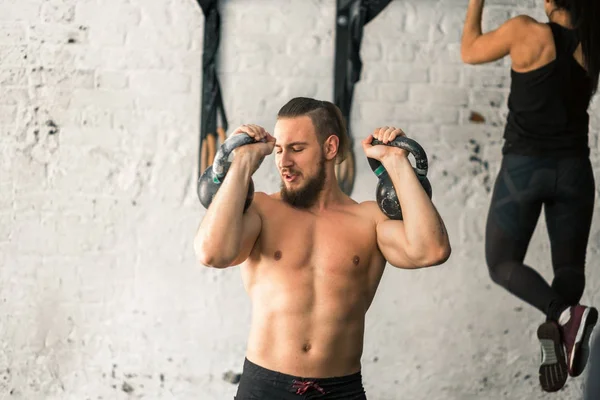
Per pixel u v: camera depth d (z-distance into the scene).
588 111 3.72
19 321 3.53
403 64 3.67
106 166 3.57
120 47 3.58
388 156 2.16
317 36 3.64
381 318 3.67
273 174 3.62
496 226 3.47
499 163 3.71
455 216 3.69
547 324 3.17
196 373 3.58
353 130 3.64
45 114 3.55
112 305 3.56
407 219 2.11
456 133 3.69
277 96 3.62
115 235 3.57
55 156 3.55
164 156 3.59
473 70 3.70
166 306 3.58
